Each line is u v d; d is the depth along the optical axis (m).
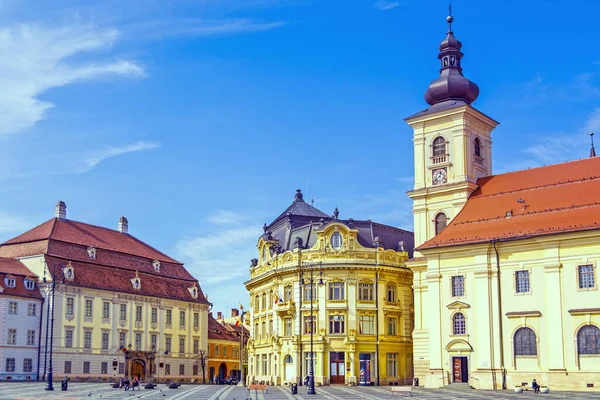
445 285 80.56
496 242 76.88
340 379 99.75
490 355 76.38
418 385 87.31
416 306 89.44
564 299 72.62
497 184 86.44
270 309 110.69
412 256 109.62
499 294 76.81
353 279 101.75
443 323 80.12
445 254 80.88
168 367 132.88
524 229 76.31
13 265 114.75
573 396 63.09
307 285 103.12
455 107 88.88
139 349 127.06
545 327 73.50
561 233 72.56
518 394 67.12
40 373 111.69
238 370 164.50
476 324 77.81
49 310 113.00
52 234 120.62
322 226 103.62
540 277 74.44
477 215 82.75
